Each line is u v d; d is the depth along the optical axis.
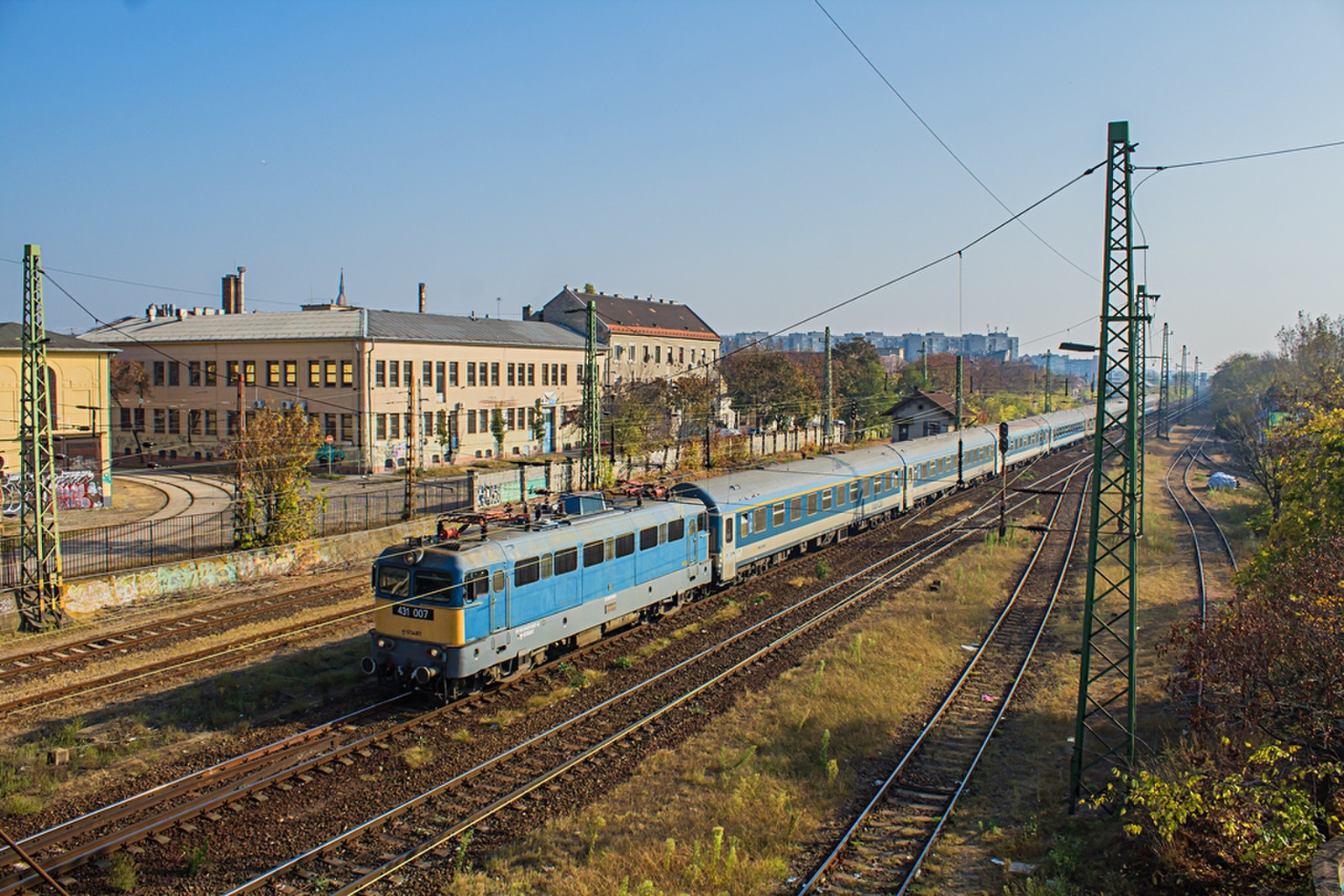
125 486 46.53
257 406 53.81
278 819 12.77
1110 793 13.37
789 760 15.02
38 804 12.99
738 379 69.75
